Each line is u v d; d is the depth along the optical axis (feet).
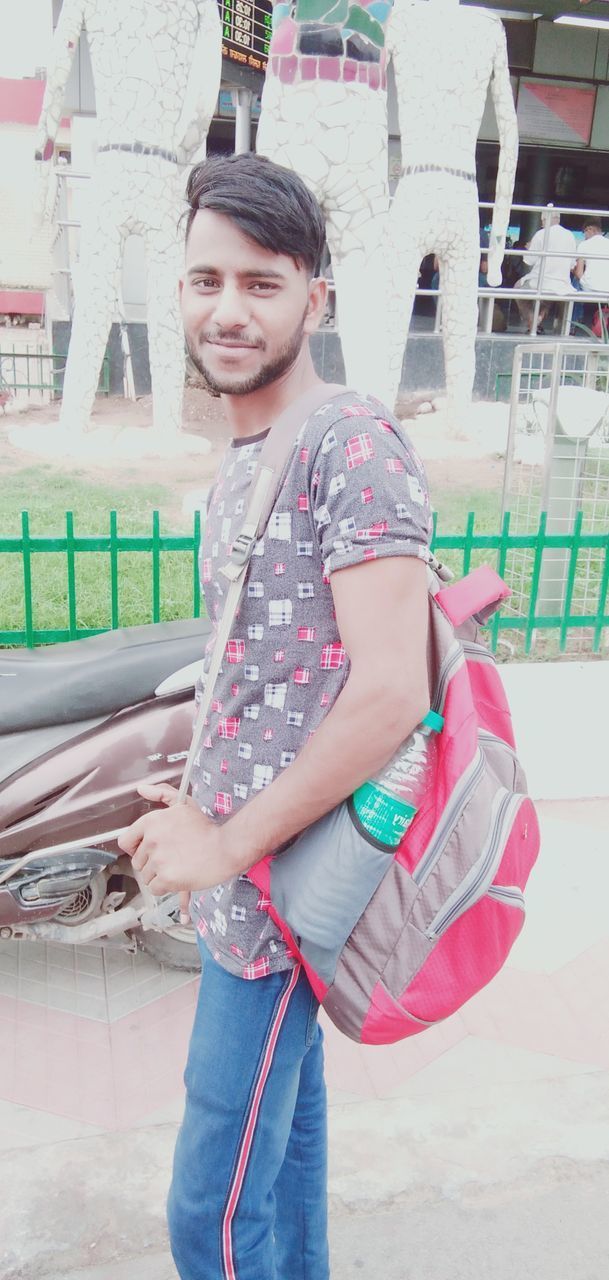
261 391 4.15
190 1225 4.50
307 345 4.23
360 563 3.62
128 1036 8.21
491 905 4.07
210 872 4.03
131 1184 6.65
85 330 25.48
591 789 12.44
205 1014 4.48
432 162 25.39
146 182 23.81
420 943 4.02
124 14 22.57
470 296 27.66
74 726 8.05
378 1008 4.07
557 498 15.67
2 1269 6.09
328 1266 5.60
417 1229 6.44
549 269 37.73
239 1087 4.38
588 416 15.03
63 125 43.37
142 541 11.91
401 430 3.90
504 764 4.45
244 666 4.15
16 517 20.36
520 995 8.77
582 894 10.28
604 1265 6.24
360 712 3.62
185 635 8.55
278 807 3.84
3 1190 6.57
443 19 24.94
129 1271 6.13
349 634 3.67
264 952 4.31
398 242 25.58
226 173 3.82
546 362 35.06
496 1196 6.68
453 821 3.99
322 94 20.77
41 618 14.85
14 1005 8.55
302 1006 4.45
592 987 8.91
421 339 34.81
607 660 14.57
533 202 55.21
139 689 8.07
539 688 13.12
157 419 26.50
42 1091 7.56
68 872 7.87
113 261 24.81
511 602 16.40
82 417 26.73
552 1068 7.90
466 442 29.14
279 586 3.96
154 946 8.79
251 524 3.94
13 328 44.57
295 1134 5.18
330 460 3.72
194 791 4.58
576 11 45.57
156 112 23.30
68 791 7.84
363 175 21.58
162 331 25.36
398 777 3.99
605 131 51.75
